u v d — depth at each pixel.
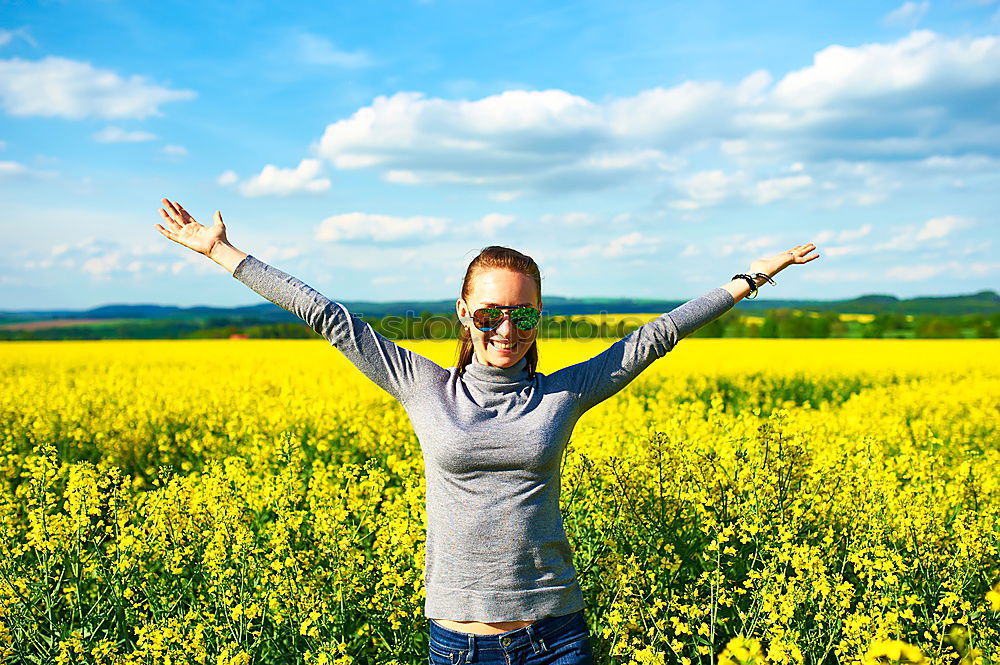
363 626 4.29
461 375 2.75
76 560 4.72
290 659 4.25
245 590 4.40
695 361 20.69
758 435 5.58
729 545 5.00
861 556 4.62
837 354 23.97
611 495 5.36
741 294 2.97
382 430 8.73
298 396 11.99
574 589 2.68
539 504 2.59
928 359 22.19
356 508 5.35
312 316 2.69
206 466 6.77
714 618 3.98
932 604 4.54
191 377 16.42
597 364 2.79
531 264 2.71
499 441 2.52
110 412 10.91
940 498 5.86
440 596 2.60
